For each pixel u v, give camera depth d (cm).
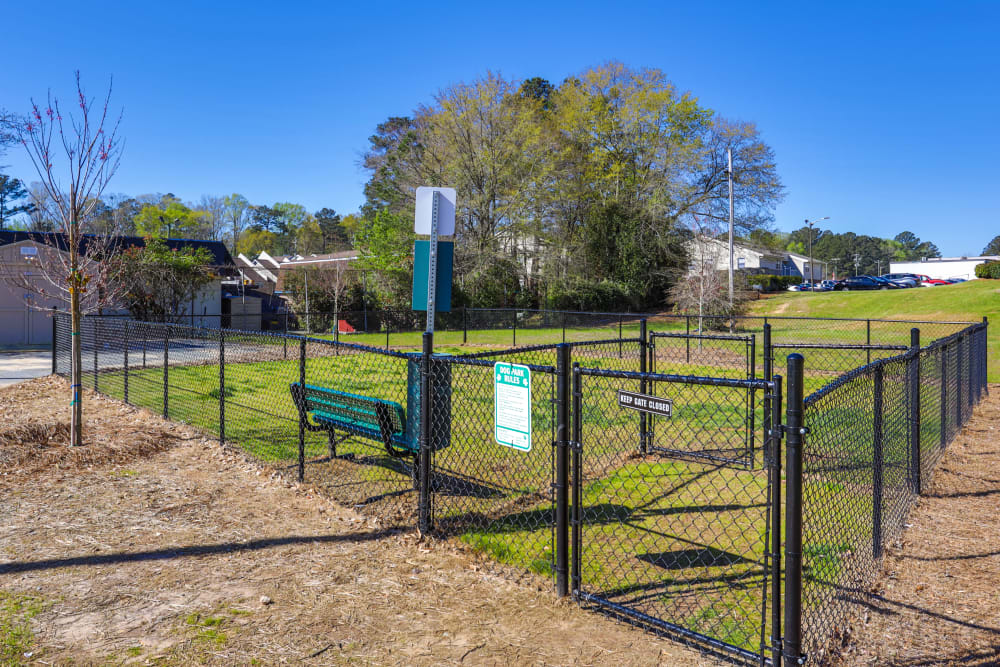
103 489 569
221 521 500
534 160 3388
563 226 3850
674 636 336
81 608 361
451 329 2980
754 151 4175
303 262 5878
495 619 356
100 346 1222
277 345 1603
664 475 629
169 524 491
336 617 356
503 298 3428
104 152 709
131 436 727
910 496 557
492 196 3331
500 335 2608
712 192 4272
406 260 3219
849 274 12106
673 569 414
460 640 334
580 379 380
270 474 618
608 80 4016
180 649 321
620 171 3944
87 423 802
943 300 2995
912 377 565
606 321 3127
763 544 450
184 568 416
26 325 2141
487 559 435
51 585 388
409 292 3134
